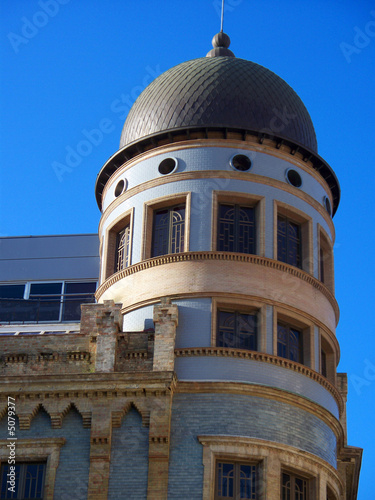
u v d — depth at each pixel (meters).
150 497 32.31
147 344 35.38
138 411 33.72
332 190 42.88
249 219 39.03
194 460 33.16
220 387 34.59
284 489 34.03
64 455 33.28
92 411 33.72
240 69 42.16
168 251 38.59
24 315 47.03
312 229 39.91
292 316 37.41
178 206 39.28
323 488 34.81
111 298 38.97
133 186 40.34
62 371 35.09
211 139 39.62
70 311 47.16
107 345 34.97
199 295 36.75
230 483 33.25
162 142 40.50
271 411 34.78
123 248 40.41
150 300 37.44
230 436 33.56
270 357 35.78
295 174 40.47
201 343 35.84
